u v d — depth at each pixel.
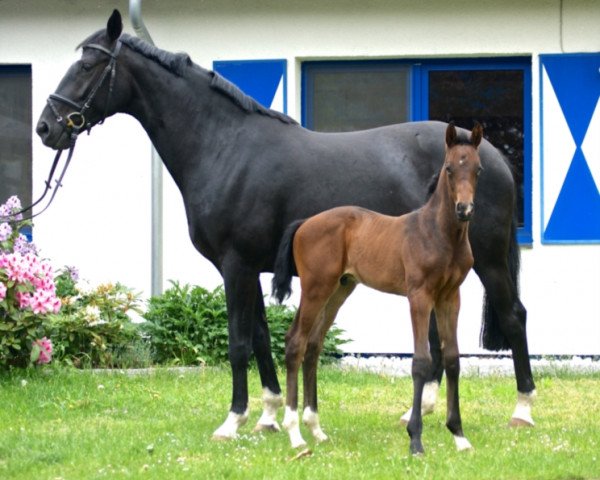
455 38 12.55
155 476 7.17
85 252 13.17
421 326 7.69
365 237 8.05
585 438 8.36
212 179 8.67
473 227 8.70
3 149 13.65
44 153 13.24
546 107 12.38
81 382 10.43
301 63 13.04
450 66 12.80
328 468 7.34
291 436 8.04
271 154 8.69
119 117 13.09
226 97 8.84
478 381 11.07
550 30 12.37
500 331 9.04
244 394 8.47
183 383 10.64
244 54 12.90
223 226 8.61
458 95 12.80
